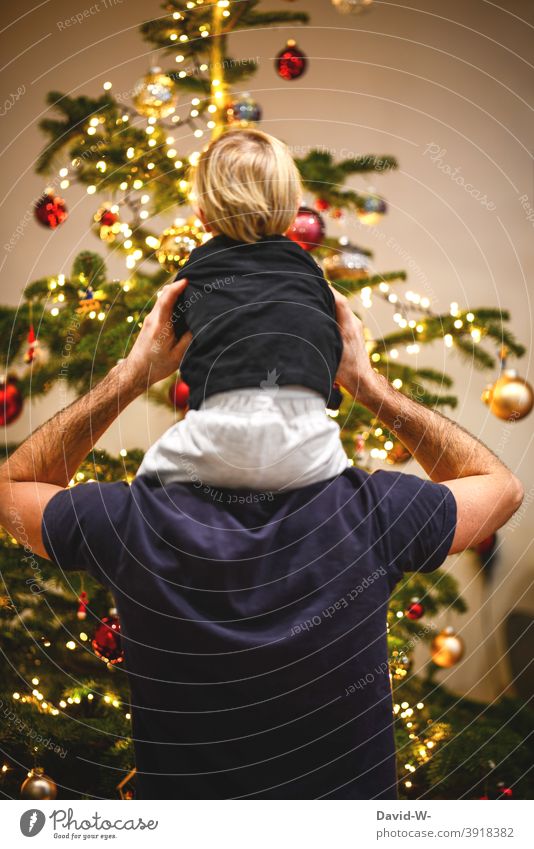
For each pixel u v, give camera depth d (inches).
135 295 88.9
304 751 41.2
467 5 133.0
